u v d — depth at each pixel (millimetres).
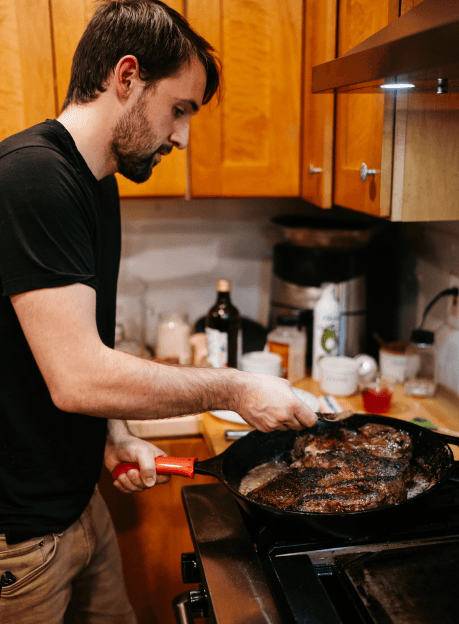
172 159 1507
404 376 1637
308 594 738
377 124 1105
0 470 976
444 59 601
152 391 841
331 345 1663
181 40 889
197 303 1963
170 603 1564
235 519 969
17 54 1379
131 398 833
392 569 763
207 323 1641
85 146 938
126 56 867
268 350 1689
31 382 945
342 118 1321
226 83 1479
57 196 812
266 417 898
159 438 1479
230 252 1943
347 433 1117
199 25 1430
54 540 1044
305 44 1479
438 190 1109
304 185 1570
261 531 858
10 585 1022
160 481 1061
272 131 1536
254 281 1976
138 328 1938
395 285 1884
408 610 687
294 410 887
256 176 1561
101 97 915
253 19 1449
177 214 1887
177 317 1752
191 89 927
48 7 1365
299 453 1069
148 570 1534
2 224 796
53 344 799
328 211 1954
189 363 1736
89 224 919
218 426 1427
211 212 1904
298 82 1510
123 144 949
